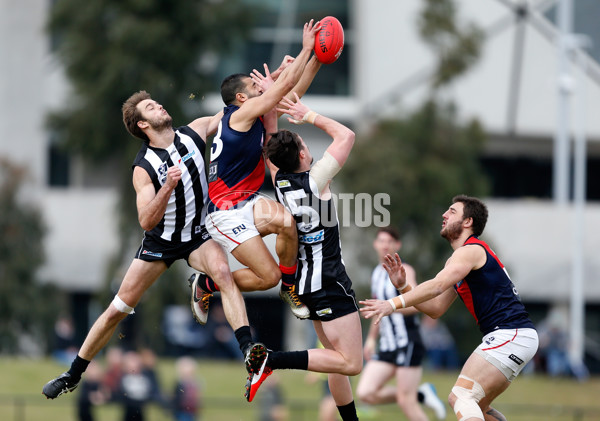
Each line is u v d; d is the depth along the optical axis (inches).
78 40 3004.4
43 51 3464.6
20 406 1636.3
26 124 3440.0
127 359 1627.7
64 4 3006.9
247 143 825.5
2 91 3430.1
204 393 1859.0
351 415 899.4
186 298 2647.6
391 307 823.1
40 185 3427.7
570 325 3494.1
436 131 2901.1
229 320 830.5
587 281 3464.6
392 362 1269.7
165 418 1599.4
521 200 3676.2
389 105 3353.8
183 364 1631.4
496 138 3656.5
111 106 2984.7
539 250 3476.9
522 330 878.4
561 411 1755.7
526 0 3528.5
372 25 3526.1
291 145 825.5
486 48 3467.0
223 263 842.8
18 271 3021.7
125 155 3006.9
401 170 2780.5
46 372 2108.8
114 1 2970.0
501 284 885.2
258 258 830.5
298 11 3518.7
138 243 2930.6
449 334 2736.2
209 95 3019.2
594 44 3528.5
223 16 3004.4
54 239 3380.9
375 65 3513.8
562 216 3474.4
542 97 3582.7
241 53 3457.2
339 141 836.6
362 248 2704.2
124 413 1567.4
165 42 2915.8
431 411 1689.2
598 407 1931.6
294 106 858.8
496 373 871.7
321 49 839.7
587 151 3725.4
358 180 2790.4
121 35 2886.3
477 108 3585.1
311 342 1980.8
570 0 3481.8
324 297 836.0
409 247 2768.2
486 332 896.3
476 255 872.3
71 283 3380.9
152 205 794.2
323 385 1390.3
